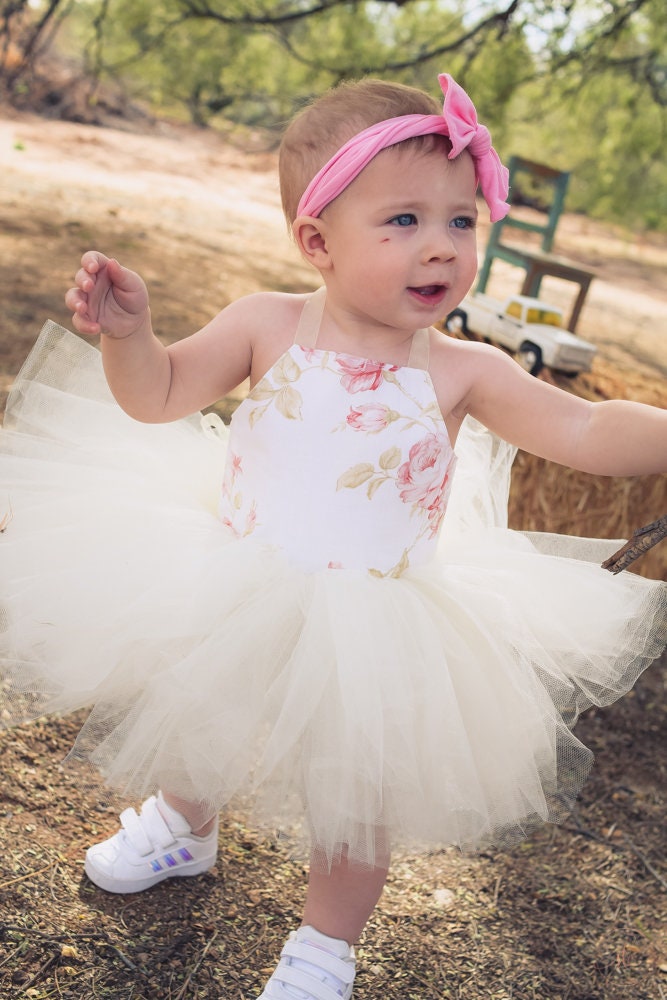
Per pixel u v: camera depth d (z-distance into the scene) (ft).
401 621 5.48
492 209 5.57
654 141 28.58
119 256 24.50
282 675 5.28
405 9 25.59
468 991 6.59
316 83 26.07
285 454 5.60
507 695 5.66
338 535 5.62
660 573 12.87
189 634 5.27
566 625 5.97
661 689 11.06
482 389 5.85
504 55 22.88
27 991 5.82
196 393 5.62
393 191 5.14
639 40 26.43
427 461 5.69
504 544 6.46
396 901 7.30
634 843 8.37
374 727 5.14
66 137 42.96
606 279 42.01
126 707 5.58
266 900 6.97
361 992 6.40
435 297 5.34
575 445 5.73
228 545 5.61
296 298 5.85
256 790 5.41
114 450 6.35
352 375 5.57
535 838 8.29
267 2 25.61
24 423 6.28
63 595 5.55
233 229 32.76
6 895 6.41
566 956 7.04
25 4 31.94
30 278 20.30
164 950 6.35
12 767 7.52
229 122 54.75
